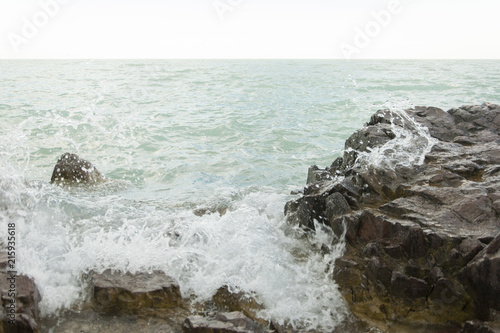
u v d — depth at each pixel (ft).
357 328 11.55
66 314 11.46
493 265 10.52
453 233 12.05
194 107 55.36
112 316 11.48
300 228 15.83
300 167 30.30
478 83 80.02
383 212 13.96
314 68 139.85
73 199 19.83
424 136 18.16
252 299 12.33
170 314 11.68
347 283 12.79
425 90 71.36
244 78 96.17
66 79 83.97
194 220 17.28
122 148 35.09
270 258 14.03
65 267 13.16
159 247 14.38
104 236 15.48
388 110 20.33
